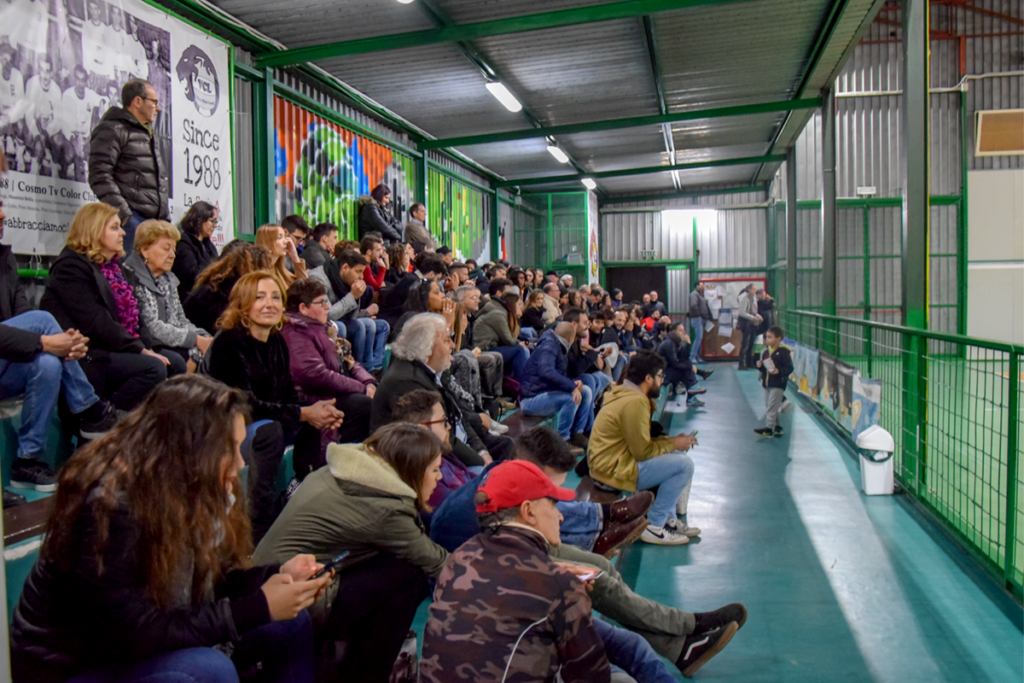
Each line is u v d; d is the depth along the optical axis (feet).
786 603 13.07
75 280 11.12
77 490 5.36
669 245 69.87
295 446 12.25
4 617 4.28
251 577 6.48
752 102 39.96
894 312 59.57
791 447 26.99
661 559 15.40
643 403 15.15
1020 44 60.34
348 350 15.98
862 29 29.14
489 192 55.57
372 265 22.85
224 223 23.72
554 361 21.70
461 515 9.33
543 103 37.76
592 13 25.50
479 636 6.24
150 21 20.33
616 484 15.37
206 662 5.69
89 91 18.02
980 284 61.82
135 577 5.39
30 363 9.96
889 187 60.54
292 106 29.58
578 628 6.36
